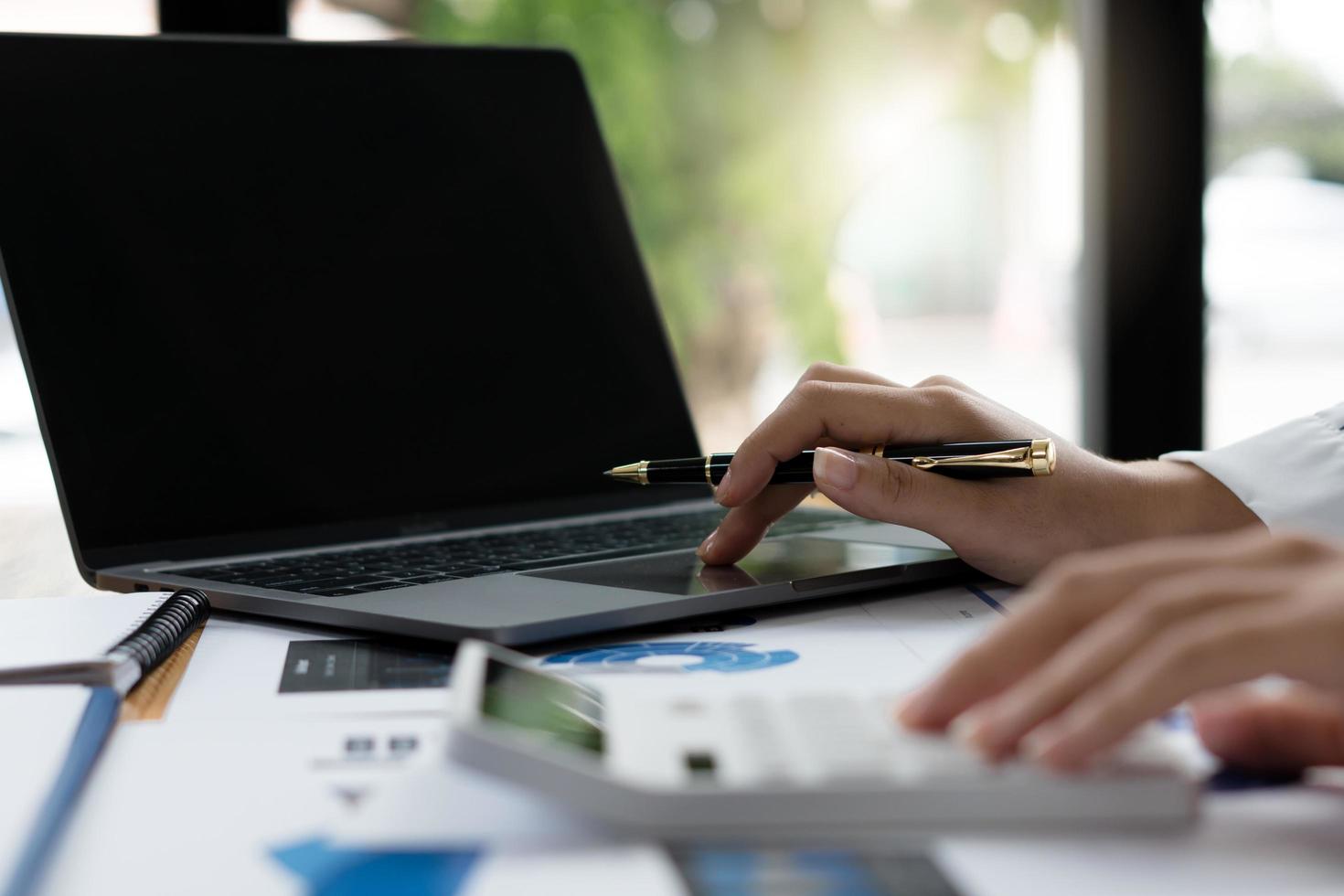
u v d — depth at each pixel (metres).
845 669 0.47
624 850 0.28
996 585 0.65
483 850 0.28
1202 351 1.64
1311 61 1.65
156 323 0.74
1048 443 0.61
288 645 0.52
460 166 0.88
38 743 0.35
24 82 0.73
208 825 0.31
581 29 2.07
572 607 0.52
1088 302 1.67
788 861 0.28
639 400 0.92
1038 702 0.30
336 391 0.79
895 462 0.61
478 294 0.86
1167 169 1.62
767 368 2.19
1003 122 2.15
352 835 0.29
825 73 2.16
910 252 2.17
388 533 0.79
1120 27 1.60
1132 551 0.33
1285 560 0.32
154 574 0.66
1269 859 0.27
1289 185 1.66
